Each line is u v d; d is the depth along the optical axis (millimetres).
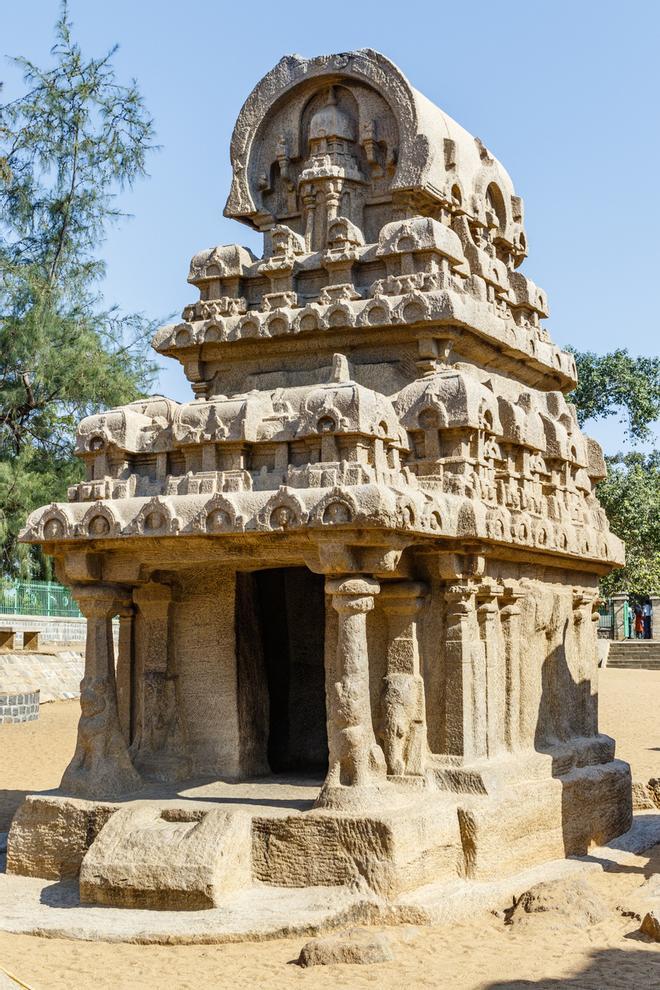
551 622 10039
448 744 8414
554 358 11375
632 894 8297
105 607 8977
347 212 10250
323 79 10516
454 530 8227
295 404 9258
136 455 9281
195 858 7535
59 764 16812
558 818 9250
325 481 8102
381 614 8562
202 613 9523
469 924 7445
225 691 9398
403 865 7465
